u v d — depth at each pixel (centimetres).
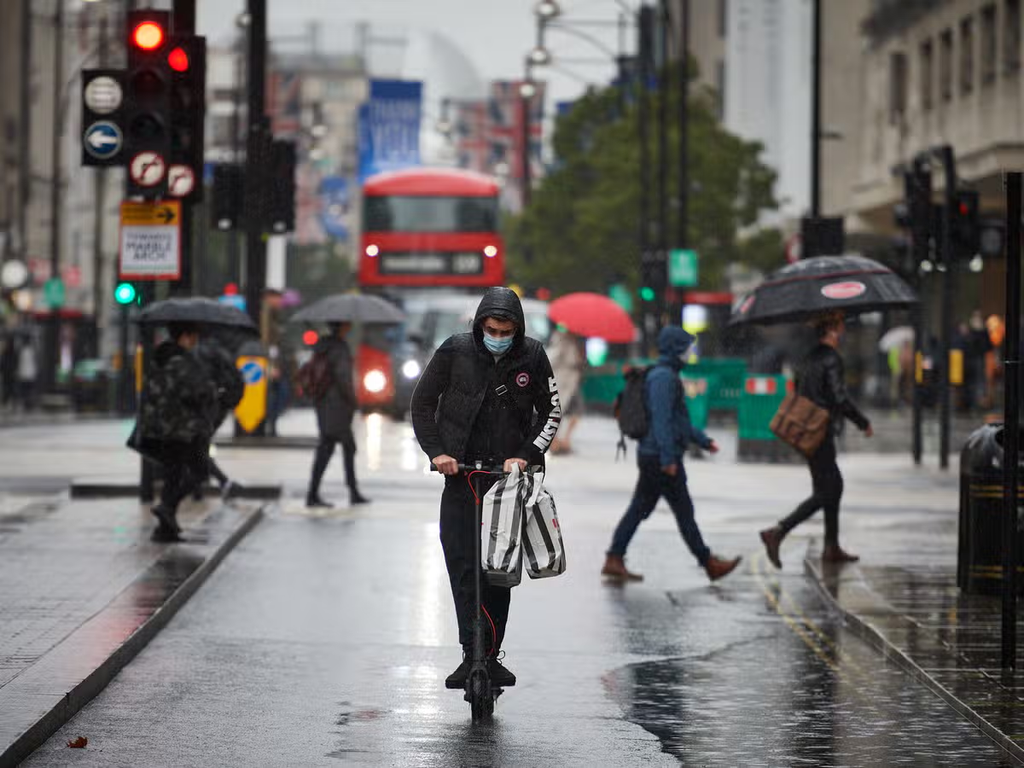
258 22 6812
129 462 6444
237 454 6869
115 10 19862
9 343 12531
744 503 5122
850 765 1936
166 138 3916
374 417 11912
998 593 3114
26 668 2230
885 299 3628
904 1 11888
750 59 19700
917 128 11869
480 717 2136
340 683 2364
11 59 17300
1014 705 2194
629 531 3466
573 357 7525
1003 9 10219
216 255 16788
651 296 10975
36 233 18475
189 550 3484
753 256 15488
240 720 2117
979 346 11256
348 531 4178
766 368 10806
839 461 7075
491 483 2169
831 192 17650
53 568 3177
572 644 2727
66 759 1884
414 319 11400
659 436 3381
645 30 13700
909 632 2730
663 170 11075
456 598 2184
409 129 18700
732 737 2075
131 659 2477
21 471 5953
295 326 14900
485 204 10156
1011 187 2383
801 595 3278
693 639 2786
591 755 1967
